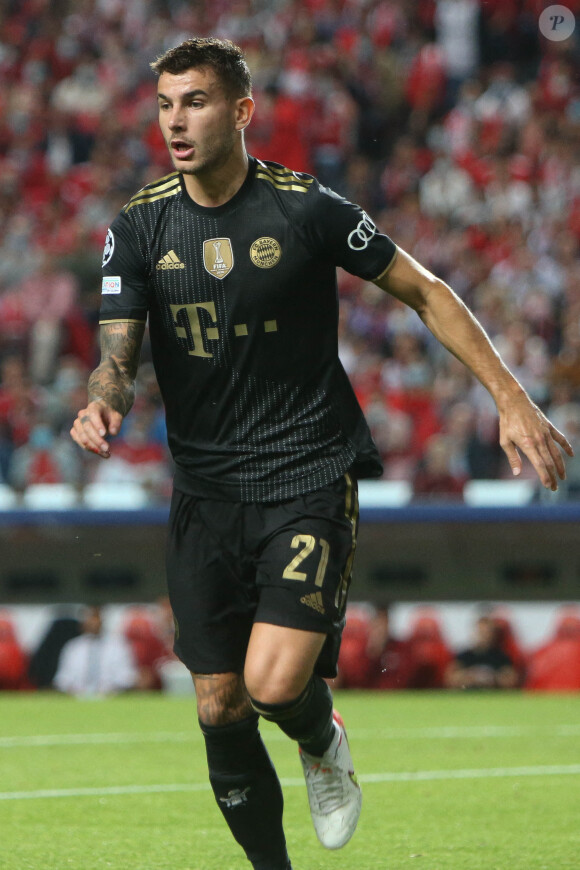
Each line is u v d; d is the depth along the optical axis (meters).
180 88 11.76
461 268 56.44
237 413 12.16
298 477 12.12
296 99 65.62
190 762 23.66
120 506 42.53
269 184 12.16
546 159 62.12
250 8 71.50
